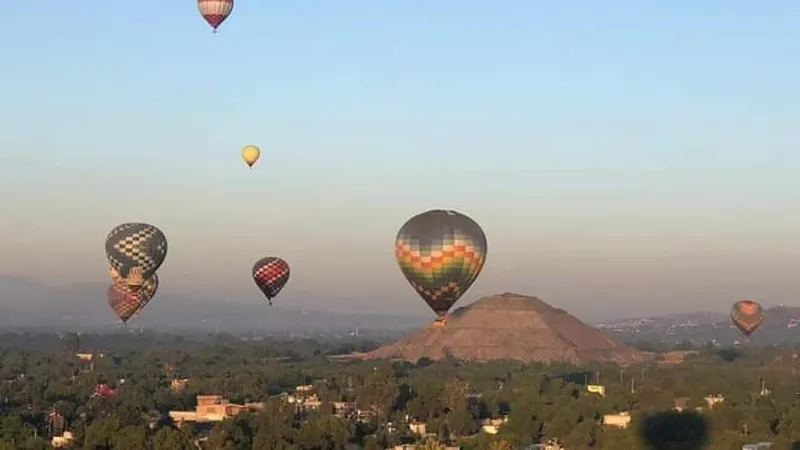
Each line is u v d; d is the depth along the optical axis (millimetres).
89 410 194250
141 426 157750
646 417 167000
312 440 152625
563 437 164125
